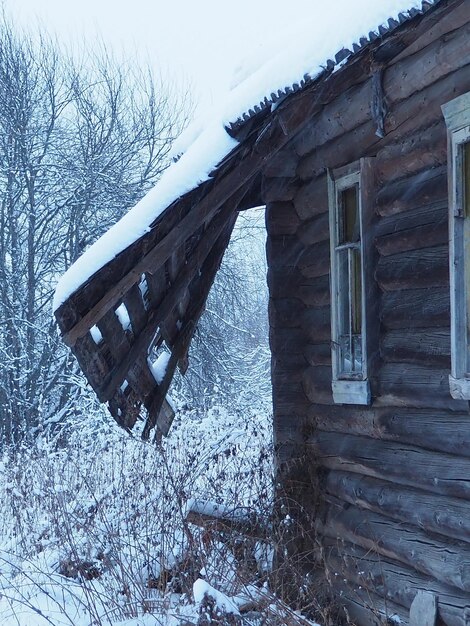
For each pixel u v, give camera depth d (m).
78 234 16.81
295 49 4.54
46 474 8.32
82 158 17.22
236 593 5.06
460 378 3.81
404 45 4.18
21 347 15.69
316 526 5.55
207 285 6.95
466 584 3.78
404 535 4.41
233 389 16.72
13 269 16.33
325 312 5.66
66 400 15.88
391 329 4.70
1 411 15.38
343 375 5.17
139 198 17.47
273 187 6.02
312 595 5.12
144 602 5.03
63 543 6.40
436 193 4.11
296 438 5.98
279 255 6.10
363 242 4.79
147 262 5.30
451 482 3.95
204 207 5.27
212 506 6.20
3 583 6.21
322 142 5.46
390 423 4.59
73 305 5.27
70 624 5.15
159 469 7.61
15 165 16.50
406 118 4.41
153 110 18.36
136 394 6.82
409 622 4.24
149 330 6.16
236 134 5.04
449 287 3.98
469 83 3.81
